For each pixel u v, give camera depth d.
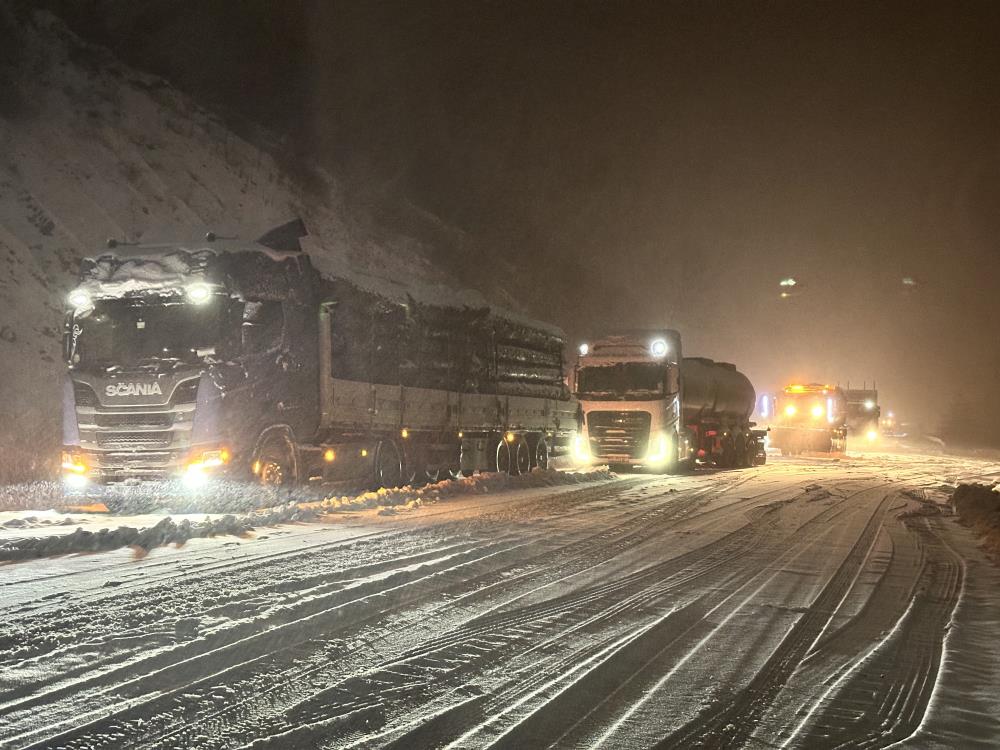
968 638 8.53
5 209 27.97
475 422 24.53
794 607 9.69
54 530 12.66
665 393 31.72
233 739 5.32
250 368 16.70
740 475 32.88
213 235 17.47
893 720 6.05
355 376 19.78
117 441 16.03
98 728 5.39
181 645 7.12
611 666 7.14
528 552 12.67
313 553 11.55
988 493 21.56
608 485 25.38
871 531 16.95
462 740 5.44
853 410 76.81
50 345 24.47
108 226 30.41
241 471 16.45
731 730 5.78
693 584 10.85
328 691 6.24
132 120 37.19
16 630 7.34
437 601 9.20
